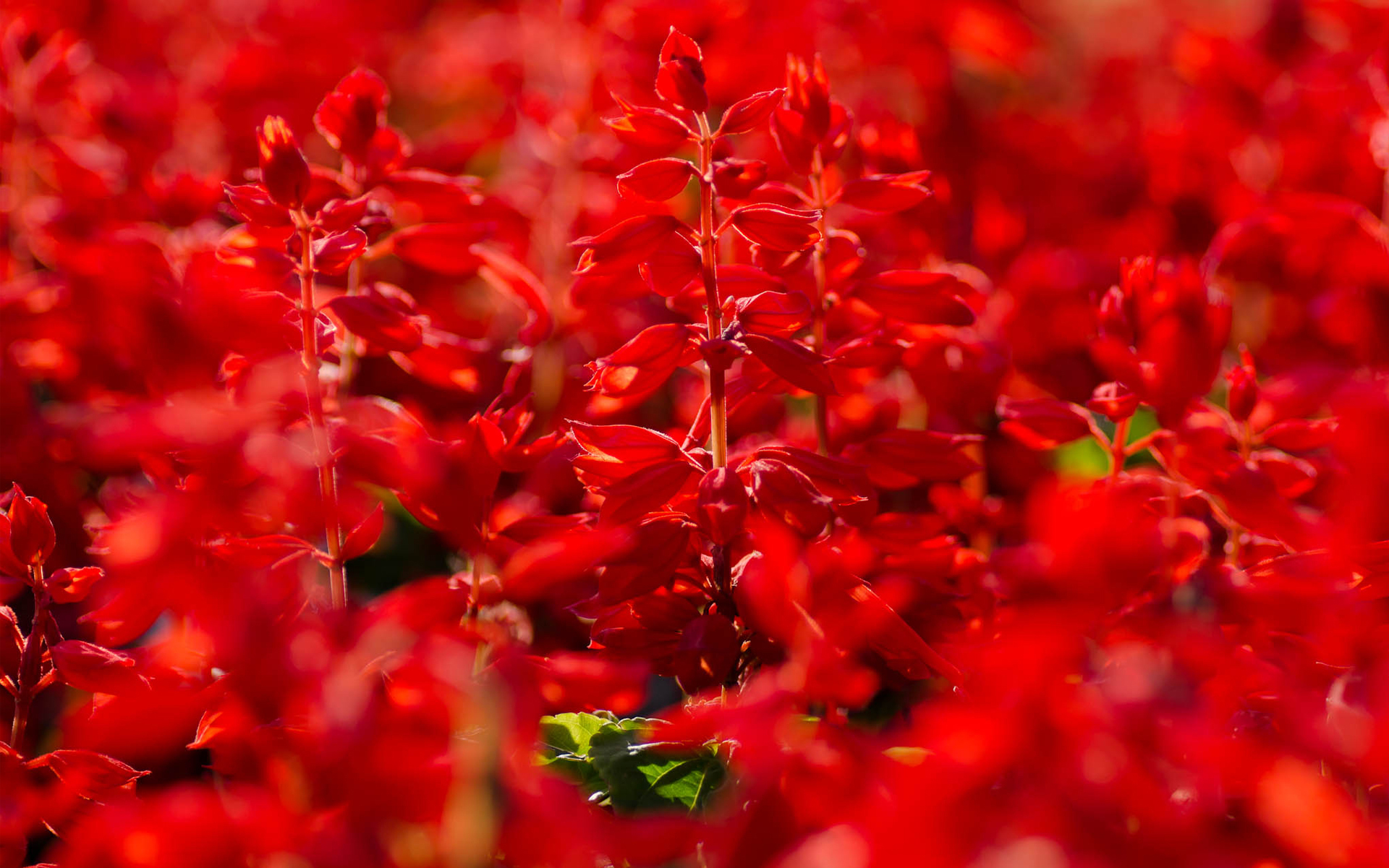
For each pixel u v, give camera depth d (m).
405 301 1.07
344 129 1.05
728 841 0.94
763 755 0.94
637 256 1.00
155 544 0.98
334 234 1.01
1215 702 0.95
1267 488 1.01
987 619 1.04
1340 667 0.97
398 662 0.96
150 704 0.98
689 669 0.98
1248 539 1.05
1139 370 1.02
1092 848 0.91
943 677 1.00
